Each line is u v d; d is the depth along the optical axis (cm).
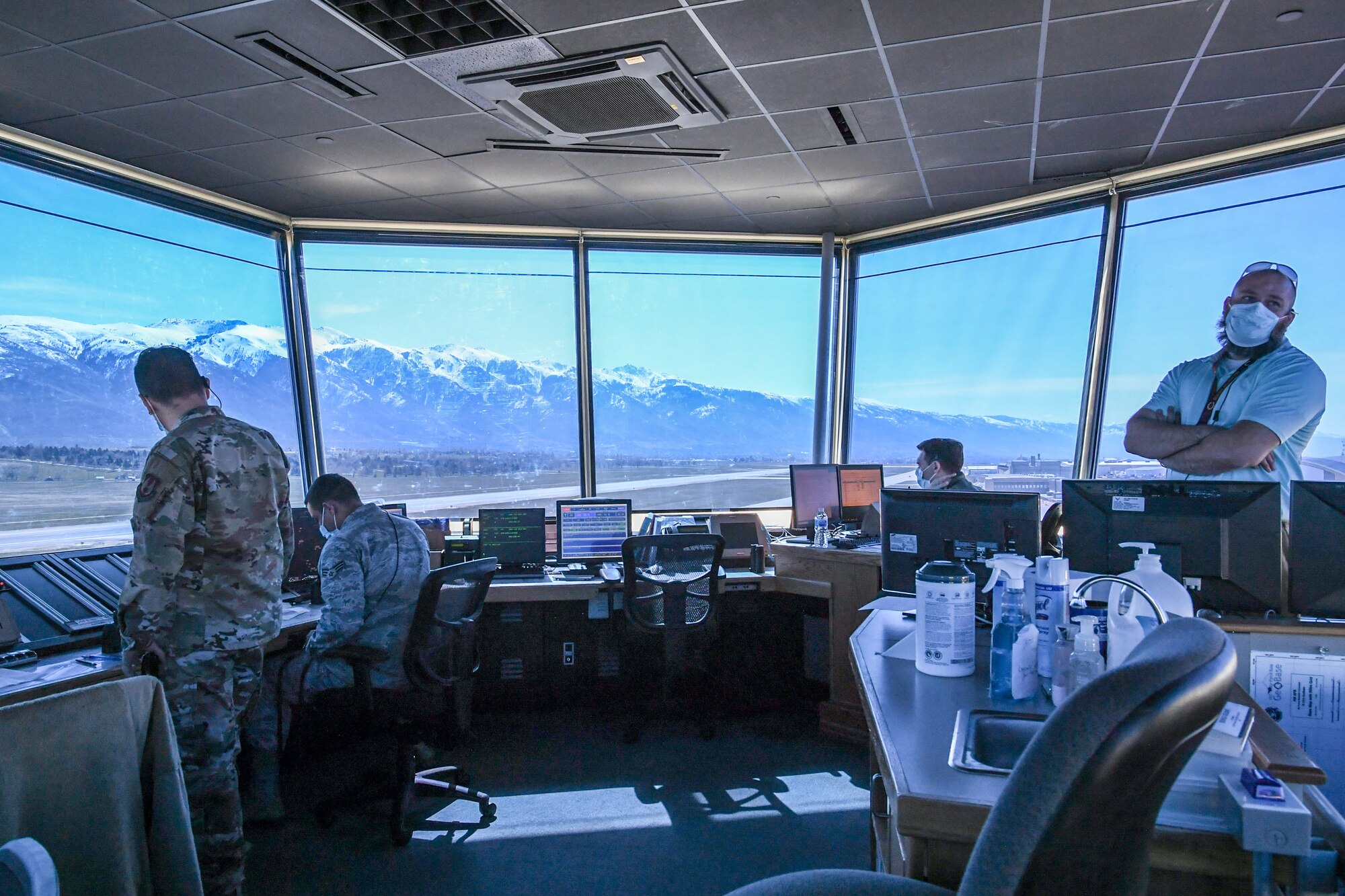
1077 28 290
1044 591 173
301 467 528
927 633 180
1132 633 152
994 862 72
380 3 279
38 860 102
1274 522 212
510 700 455
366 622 299
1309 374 373
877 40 300
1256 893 110
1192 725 72
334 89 335
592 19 285
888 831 161
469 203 485
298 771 371
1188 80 330
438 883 265
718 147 400
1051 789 70
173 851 142
